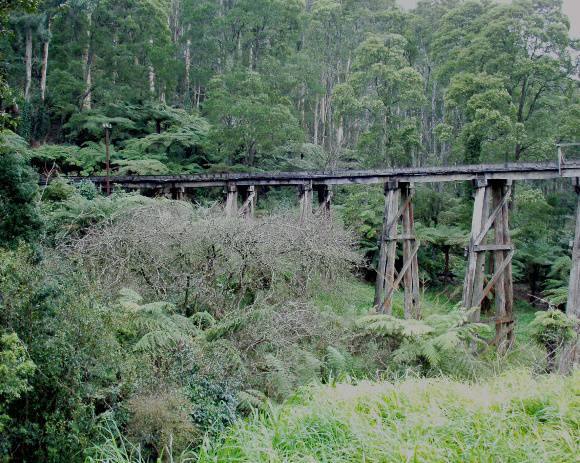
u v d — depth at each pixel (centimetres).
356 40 3281
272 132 2328
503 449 354
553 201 2236
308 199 1546
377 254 2000
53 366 505
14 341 452
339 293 1247
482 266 1226
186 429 532
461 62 2170
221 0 3488
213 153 2538
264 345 791
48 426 496
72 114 2691
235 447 390
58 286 540
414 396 452
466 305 1197
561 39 1959
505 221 1255
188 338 689
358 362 847
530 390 447
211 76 3036
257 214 1831
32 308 515
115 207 1230
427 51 3259
